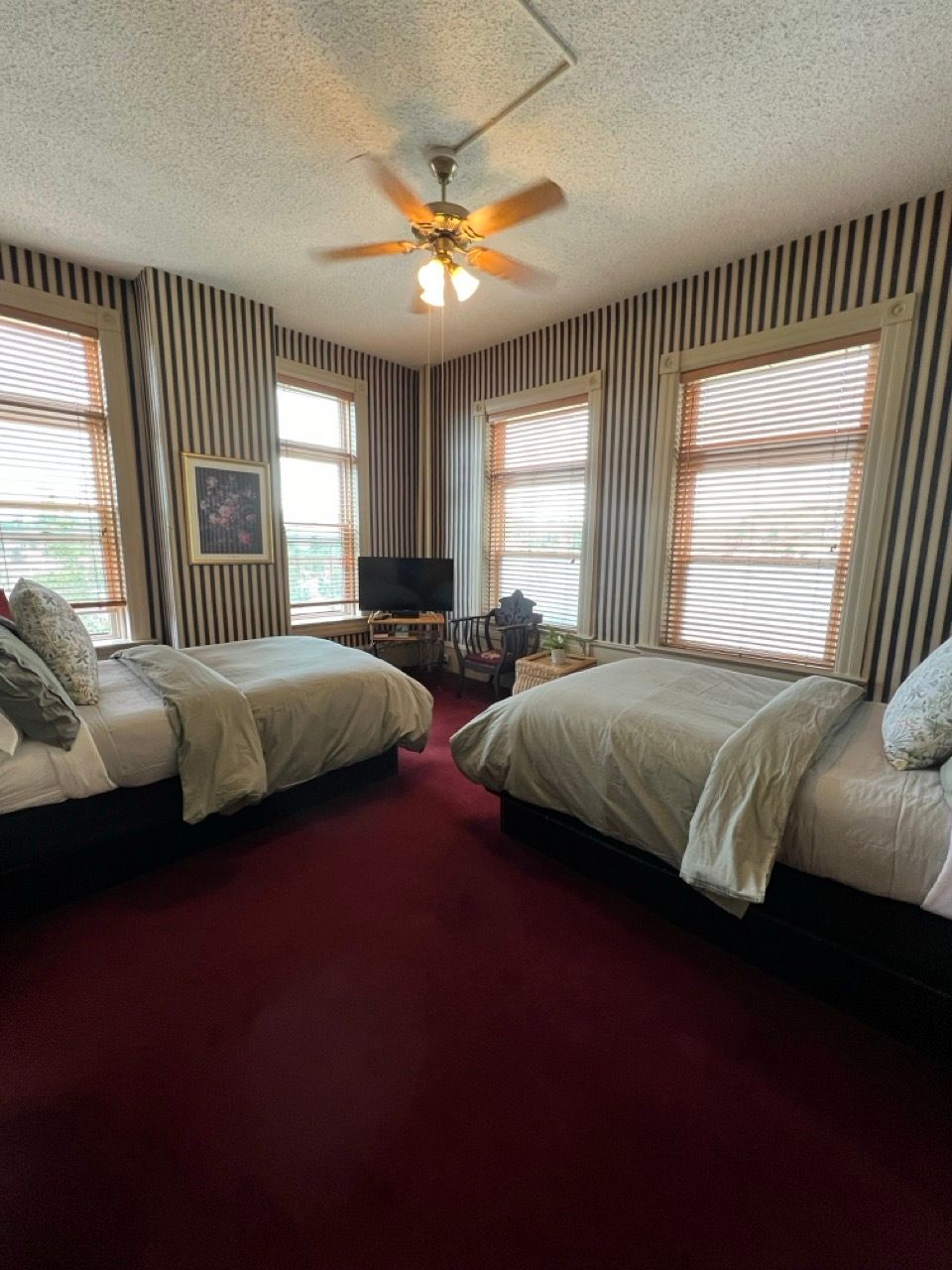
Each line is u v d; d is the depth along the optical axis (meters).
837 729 1.93
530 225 2.74
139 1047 1.44
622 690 2.36
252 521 3.90
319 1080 1.35
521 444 4.48
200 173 2.38
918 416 2.62
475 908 2.00
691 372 3.35
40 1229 1.06
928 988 1.42
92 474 3.48
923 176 2.35
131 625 3.68
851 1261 1.02
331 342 4.48
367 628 5.02
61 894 1.97
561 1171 1.17
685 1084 1.36
